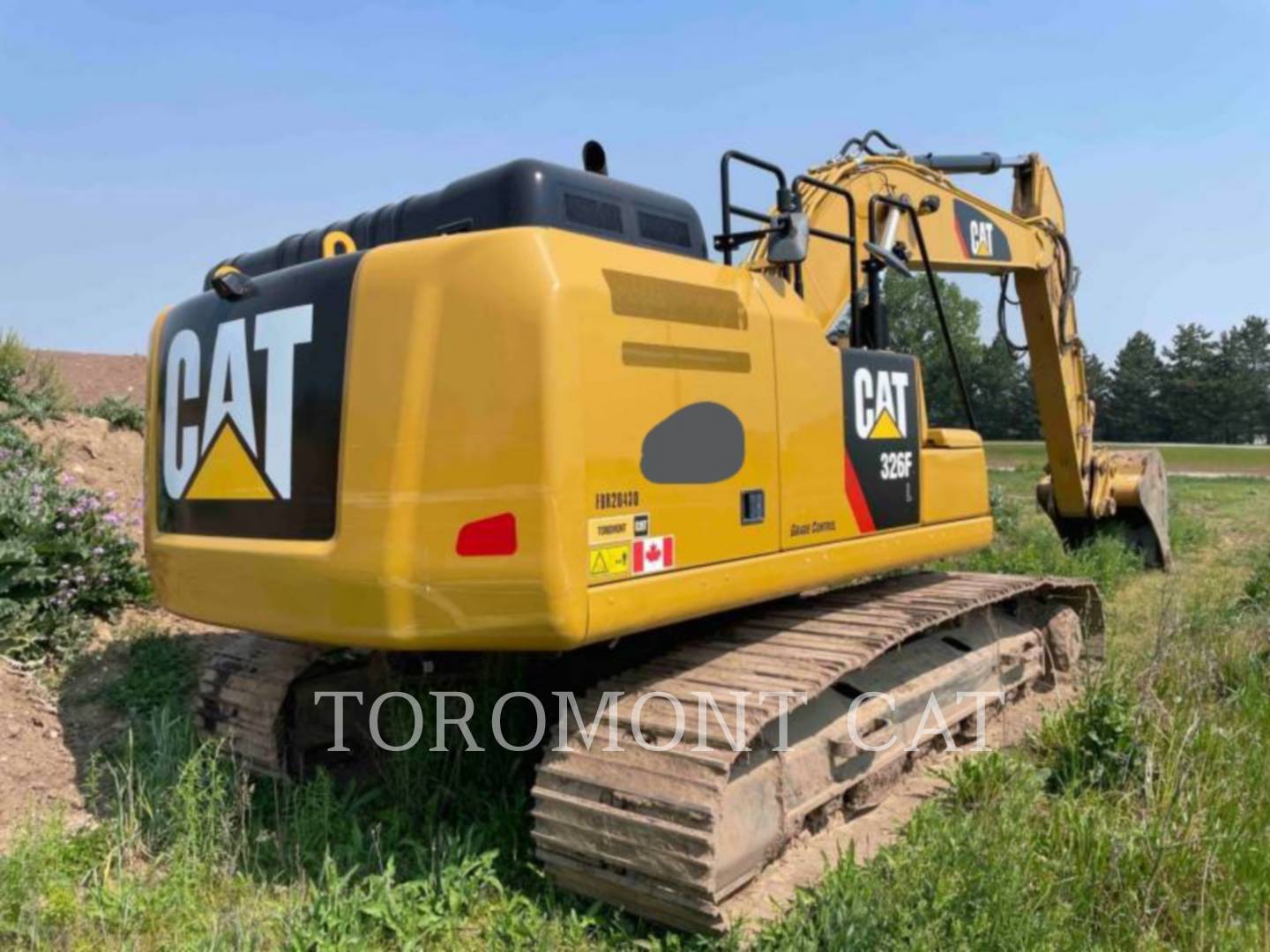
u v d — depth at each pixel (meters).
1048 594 6.80
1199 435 88.75
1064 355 9.17
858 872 3.59
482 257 3.42
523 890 3.90
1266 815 4.16
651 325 3.66
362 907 3.62
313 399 3.77
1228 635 6.62
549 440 3.27
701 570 3.81
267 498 3.93
